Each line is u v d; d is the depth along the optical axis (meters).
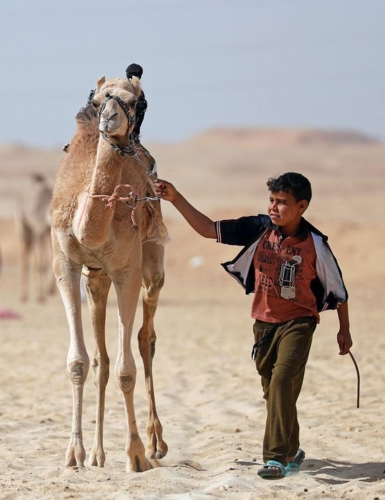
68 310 21.39
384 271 92.44
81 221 20.20
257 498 17.67
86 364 21.12
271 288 19.77
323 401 30.27
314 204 174.75
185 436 26.11
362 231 104.19
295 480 19.59
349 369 36.91
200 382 35.00
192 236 114.69
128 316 21.48
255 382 34.56
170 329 54.97
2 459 22.73
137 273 21.61
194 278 98.88
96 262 21.42
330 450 23.34
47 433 26.38
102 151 20.06
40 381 36.19
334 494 17.94
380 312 64.38
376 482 19.58
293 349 19.36
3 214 166.88
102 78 21.30
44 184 77.12
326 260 19.58
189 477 20.34
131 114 19.86
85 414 29.39
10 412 29.69
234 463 21.75
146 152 23.17
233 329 54.88
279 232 19.81
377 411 28.09
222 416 28.56
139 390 33.69
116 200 19.86
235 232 20.16
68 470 20.55
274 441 19.22
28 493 18.59
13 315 61.72
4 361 41.84
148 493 18.11
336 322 57.91
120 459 23.05
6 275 102.56
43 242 76.25
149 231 23.31
